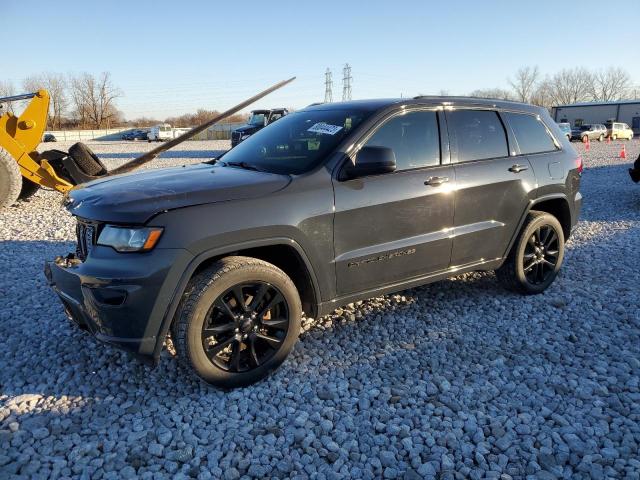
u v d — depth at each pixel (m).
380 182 3.56
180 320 2.93
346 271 3.47
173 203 2.89
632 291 4.84
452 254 4.03
